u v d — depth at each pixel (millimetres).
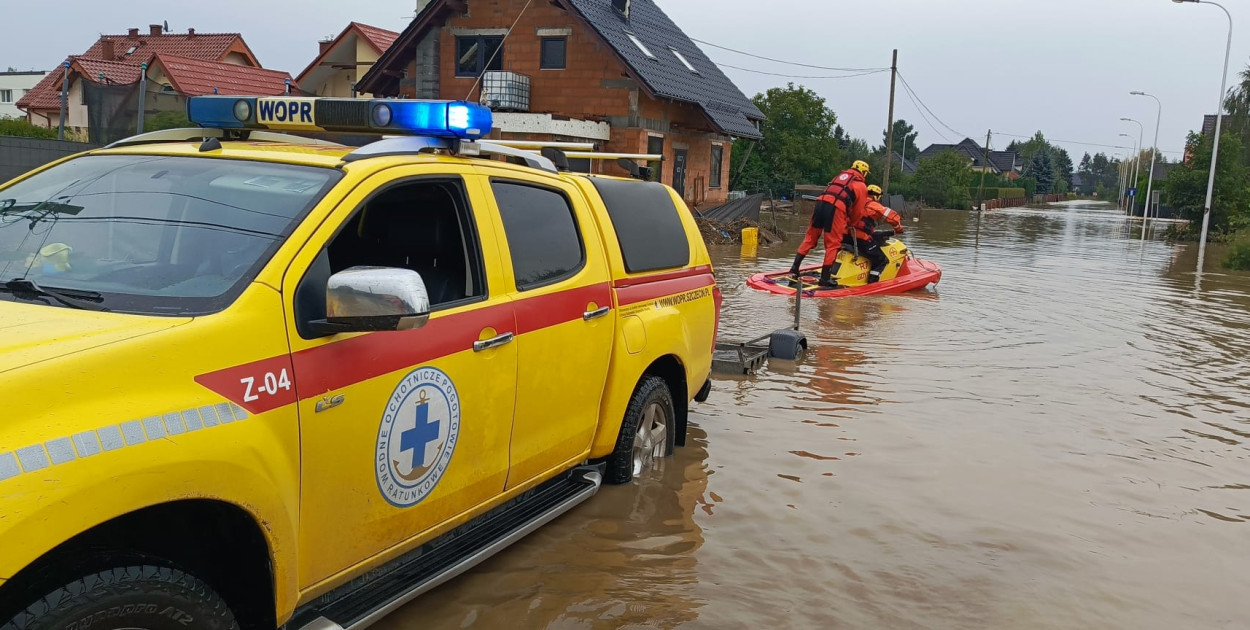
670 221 5645
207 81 31672
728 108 29203
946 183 68000
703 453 6059
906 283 14680
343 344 3029
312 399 2898
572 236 4562
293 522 2842
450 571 3631
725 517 5008
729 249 22219
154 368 2498
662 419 5590
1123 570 4574
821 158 47781
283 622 2898
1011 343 10547
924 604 4141
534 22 24234
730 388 7922
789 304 12953
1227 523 5258
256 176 3303
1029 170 144750
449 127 3730
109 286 2936
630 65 23156
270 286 2852
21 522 2111
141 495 2352
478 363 3676
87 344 2426
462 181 3805
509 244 4016
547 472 4359
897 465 6000
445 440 3531
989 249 26281
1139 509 5414
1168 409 7750
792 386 8047
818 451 6223
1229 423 7391
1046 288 16406
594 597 4070
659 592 4145
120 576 2369
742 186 45188
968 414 7320
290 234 2992
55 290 2904
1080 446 6590
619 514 4973
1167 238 37031
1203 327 12523
